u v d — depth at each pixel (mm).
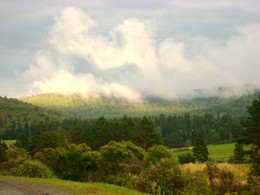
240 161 102125
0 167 55062
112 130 114625
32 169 47469
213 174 46750
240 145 103500
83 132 116875
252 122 72375
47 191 27578
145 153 76438
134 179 40875
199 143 136750
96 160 70188
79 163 71250
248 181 49719
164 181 39156
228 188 45938
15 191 27766
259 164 62656
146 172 41125
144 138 110438
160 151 67938
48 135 104375
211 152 156375
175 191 39094
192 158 135625
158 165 40656
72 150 73000
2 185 32500
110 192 28812
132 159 66562
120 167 64375
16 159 57438
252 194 46781
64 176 71375
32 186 31484
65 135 129000
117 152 69000
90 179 68000
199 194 38469
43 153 80812
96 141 112625
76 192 27234
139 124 111875
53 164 72688
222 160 117000
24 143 130750
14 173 47656
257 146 72188
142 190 38938
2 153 73438
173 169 40031
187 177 39719
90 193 26984
